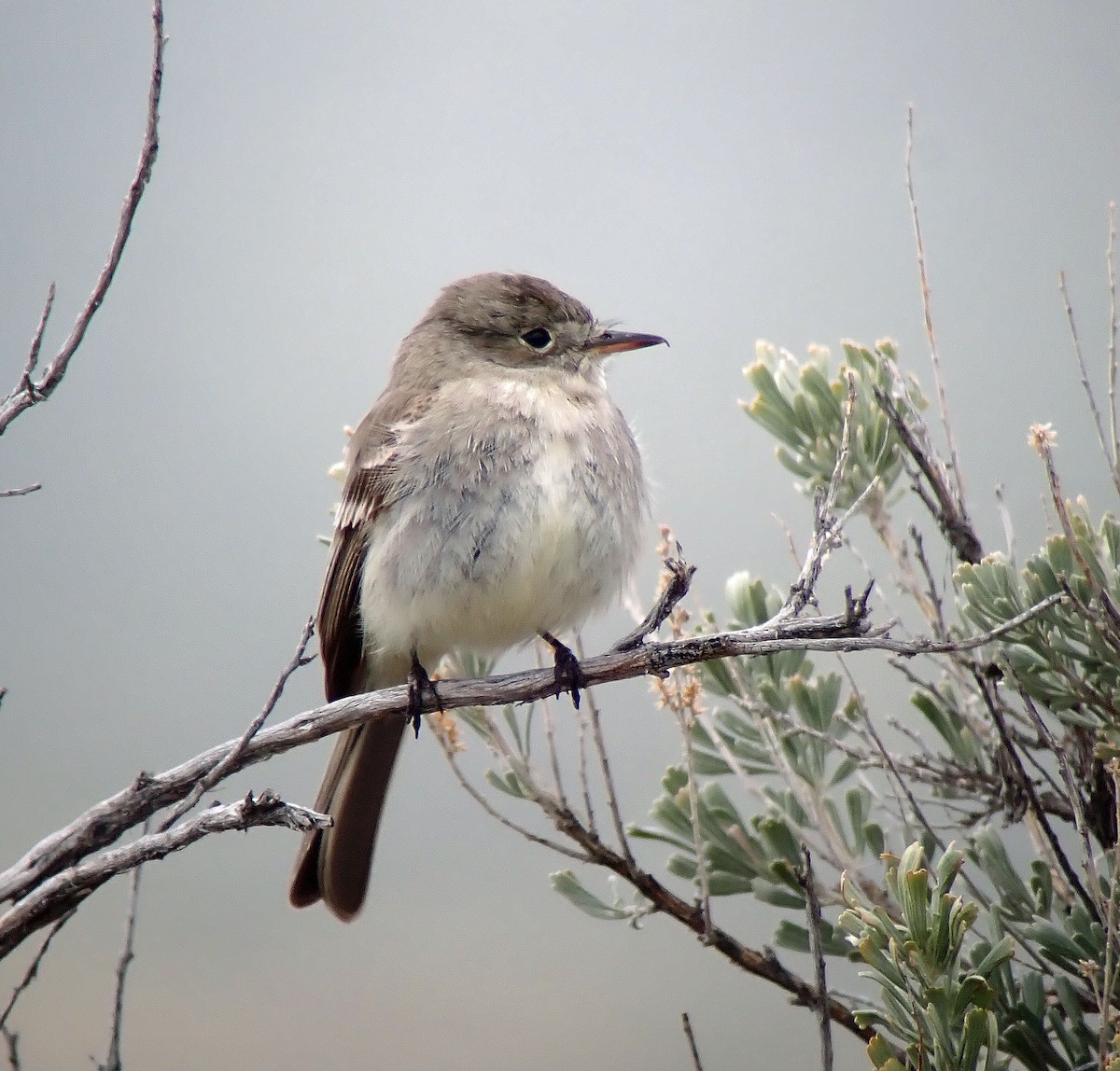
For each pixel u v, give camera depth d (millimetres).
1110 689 7355
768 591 9211
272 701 6504
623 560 9352
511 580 8977
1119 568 7406
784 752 8359
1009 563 7914
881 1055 6301
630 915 8039
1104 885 7168
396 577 9102
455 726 8281
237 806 6023
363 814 9805
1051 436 7473
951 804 8445
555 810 8156
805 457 8984
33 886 6539
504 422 9156
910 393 9094
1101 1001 6551
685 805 8391
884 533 8797
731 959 7793
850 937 6730
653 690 8578
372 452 9367
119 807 6805
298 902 9648
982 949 6895
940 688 8508
